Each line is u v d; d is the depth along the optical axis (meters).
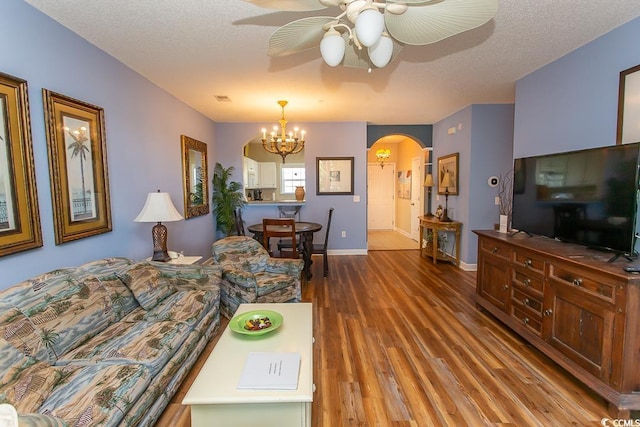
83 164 2.44
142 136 3.33
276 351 1.71
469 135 4.77
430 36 1.75
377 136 6.32
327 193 6.07
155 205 2.89
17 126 1.89
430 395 2.04
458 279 4.51
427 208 6.43
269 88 3.81
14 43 1.90
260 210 6.10
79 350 1.73
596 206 2.16
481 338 2.78
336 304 3.58
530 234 2.86
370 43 1.44
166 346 1.83
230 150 5.91
